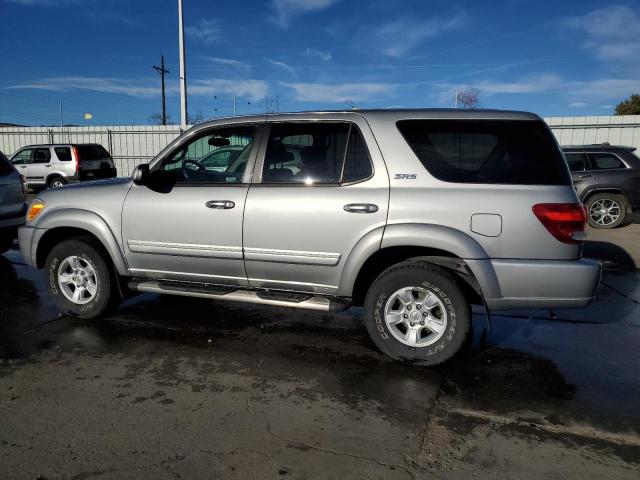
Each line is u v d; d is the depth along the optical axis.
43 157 17.19
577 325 4.88
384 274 3.86
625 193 10.52
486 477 2.54
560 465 2.64
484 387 3.53
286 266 4.05
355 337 4.48
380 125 3.88
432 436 2.91
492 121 3.73
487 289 3.60
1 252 7.44
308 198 3.93
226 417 3.09
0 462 2.62
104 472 2.54
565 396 3.41
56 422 3.01
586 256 8.11
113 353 4.07
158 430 2.94
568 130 19.16
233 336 4.47
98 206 4.58
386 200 3.74
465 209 3.61
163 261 4.44
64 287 4.83
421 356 3.81
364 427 2.99
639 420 3.11
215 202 4.17
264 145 4.16
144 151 22.95
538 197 3.55
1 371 3.73
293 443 2.82
